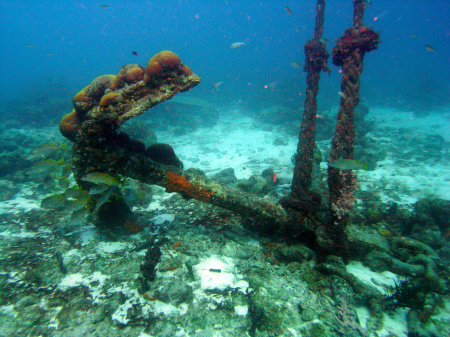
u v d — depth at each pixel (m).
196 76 1.87
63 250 2.28
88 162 1.92
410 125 7.59
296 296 1.87
